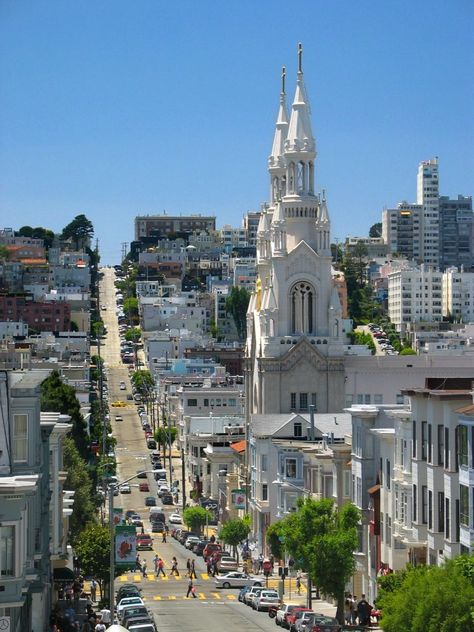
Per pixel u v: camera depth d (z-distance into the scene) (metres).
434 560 131.62
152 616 147.25
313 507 156.38
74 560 186.50
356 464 169.00
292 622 139.88
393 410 156.75
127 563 127.81
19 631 105.69
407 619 107.44
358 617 146.00
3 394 104.81
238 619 152.88
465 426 118.69
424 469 137.50
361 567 165.38
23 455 113.50
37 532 116.12
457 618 103.88
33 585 113.75
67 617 133.12
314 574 149.38
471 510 116.88
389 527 152.50
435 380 146.38
